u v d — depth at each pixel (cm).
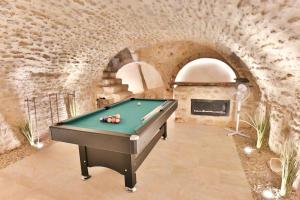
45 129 452
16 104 380
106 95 621
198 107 510
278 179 258
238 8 188
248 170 285
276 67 264
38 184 261
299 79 231
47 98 454
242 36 265
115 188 250
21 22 252
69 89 520
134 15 285
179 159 322
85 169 267
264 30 203
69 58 423
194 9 239
